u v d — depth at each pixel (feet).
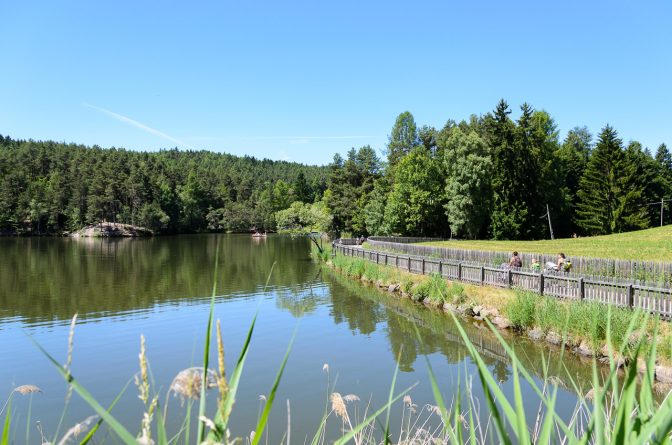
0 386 39.06
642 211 181.27
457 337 52.21
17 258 165.37
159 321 64.64
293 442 26.81
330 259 145.89
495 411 3.87
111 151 451.94
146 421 3.84
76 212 350.64
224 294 87.40
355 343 50.96
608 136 186.70
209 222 428.15
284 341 52.39
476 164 185.47
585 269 62.08
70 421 31.24
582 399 5.16
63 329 60.08
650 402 4.17
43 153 433.89
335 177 277.23
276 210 442.91
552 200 192.03
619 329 36.73
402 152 294.87
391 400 5.75
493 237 182.29
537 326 49.39
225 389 3.69
